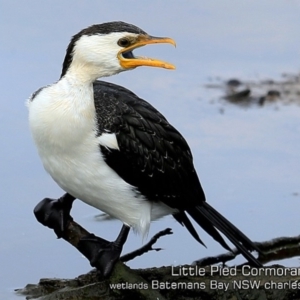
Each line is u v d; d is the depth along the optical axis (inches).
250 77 724.7
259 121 655.8
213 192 565.6
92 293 449.4
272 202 554.3
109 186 447.8
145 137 453.1
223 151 612.1
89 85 439.8
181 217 481.1
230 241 474.6
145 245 494.6
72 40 442.0
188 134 636.1
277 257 502.6
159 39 443.2
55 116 434.0
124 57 448.5
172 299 450.0
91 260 454.0
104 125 445.1
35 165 583.2
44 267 491.8
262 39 789.9
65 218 463.8
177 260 498.3
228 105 677.9
